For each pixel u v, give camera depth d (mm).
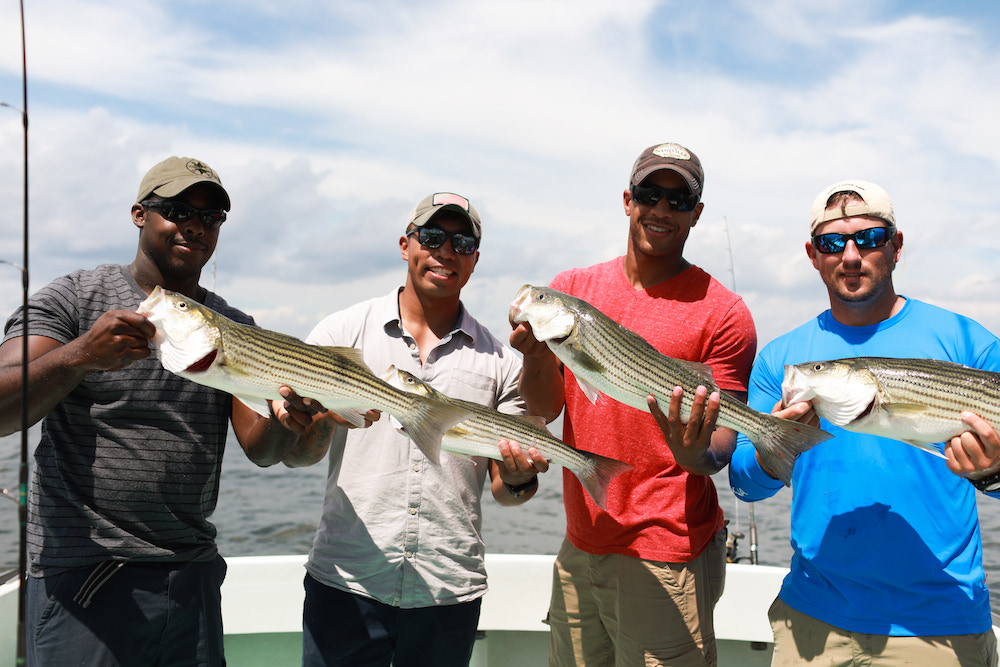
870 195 3654
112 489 3402
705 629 4094
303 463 4137
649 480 4090
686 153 4137
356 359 3568
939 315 3717
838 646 3555
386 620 4012
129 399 3453
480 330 4527
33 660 3400
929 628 3416
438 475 4102
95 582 3330
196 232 3695
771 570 5797
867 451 3596
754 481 3869
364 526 4023
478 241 4336
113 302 3609
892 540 3498
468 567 4168
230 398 3881
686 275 4270
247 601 5723
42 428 3504
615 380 3795
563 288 4641
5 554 9969
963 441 3203
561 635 4480
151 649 3482
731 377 4152
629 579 4074
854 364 3414
